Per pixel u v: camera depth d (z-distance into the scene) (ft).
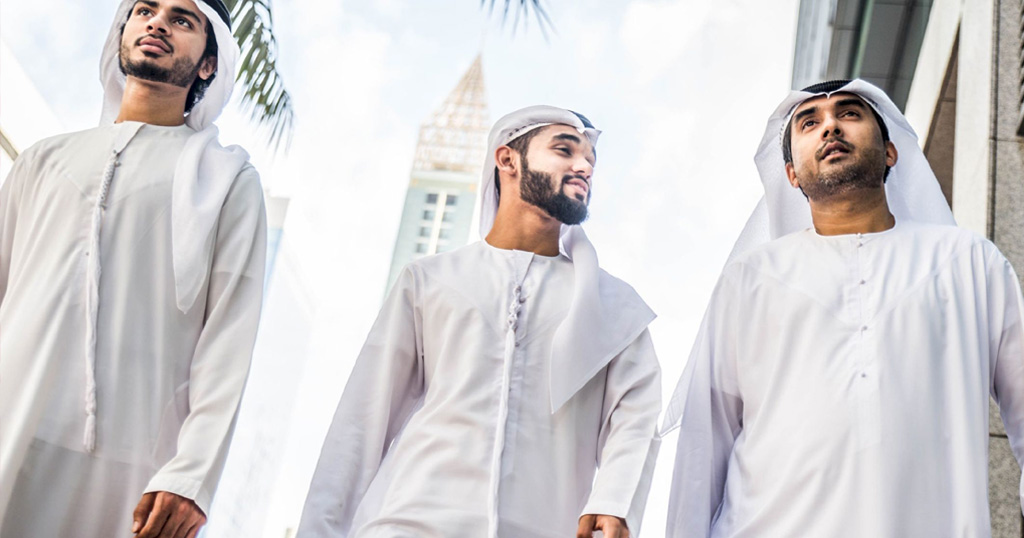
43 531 7.38
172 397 7.97
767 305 8.46
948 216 8.94
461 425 7.91
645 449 7.88
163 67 8.99
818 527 7.43
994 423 10.76
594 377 8.32
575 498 7.90
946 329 7.97
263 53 13.73
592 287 8.43
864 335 7.97
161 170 8.56
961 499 7.34
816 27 21.18
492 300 8.44
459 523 7.52
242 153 9.02
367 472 8.20
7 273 8.62
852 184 8.70
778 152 9.43
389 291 8.70
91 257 8.06
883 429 7.53
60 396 7.65
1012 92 11.98
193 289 8.16
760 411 8.11
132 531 7.49
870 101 9.05
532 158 8.98
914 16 16.97
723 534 7.88
